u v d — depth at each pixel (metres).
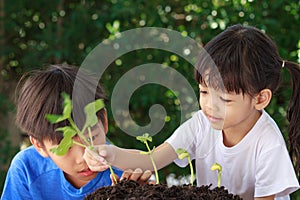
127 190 1.12
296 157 1.60
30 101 1.35
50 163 1.47
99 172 1.43
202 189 1.14
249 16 2.55
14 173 1.49
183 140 1.52
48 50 2.72
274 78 1.43
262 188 1.43
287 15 2.59
